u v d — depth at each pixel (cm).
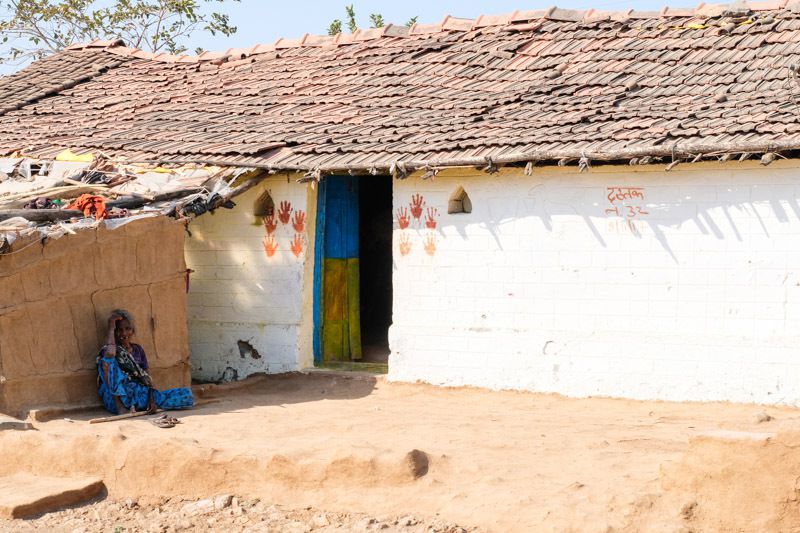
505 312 1261
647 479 811
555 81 1448
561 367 1227
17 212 1175
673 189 1171
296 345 1389
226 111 1631
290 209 1392
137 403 1155
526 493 808
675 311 1174
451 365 1289
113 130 1630
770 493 728
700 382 1159
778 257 1124
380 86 1580
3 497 904
